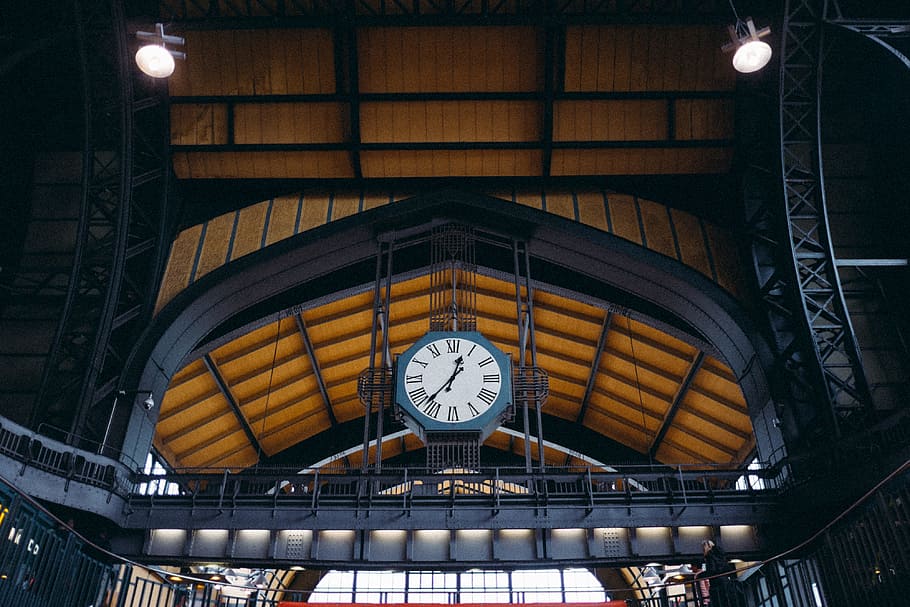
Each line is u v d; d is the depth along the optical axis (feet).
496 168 84.43
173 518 63.72
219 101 80.69
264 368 105.60
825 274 74.54
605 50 78.74
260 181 84.28
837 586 55.26
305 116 81.71
